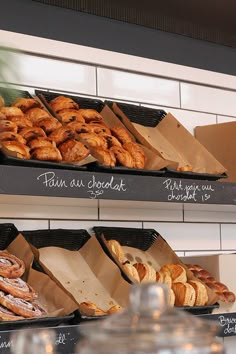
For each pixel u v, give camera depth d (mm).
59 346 1737
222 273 2375
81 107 2307
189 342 578
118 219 2395
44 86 2271
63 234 2143
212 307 2164
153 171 2143
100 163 1998
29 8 2812
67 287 2000
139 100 2537
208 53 3367
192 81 2699
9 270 1820
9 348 1644
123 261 2123
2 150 1816
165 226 2525
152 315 587
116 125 2303
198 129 2676
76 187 1871
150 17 3037
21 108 2088
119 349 569
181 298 2117
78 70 2369
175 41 3240
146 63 2549
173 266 2229
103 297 2025
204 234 2656
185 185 2150
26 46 2203
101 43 3010
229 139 2551
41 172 1804
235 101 2867
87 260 2133
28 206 2172
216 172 2361
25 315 1737
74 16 2938
